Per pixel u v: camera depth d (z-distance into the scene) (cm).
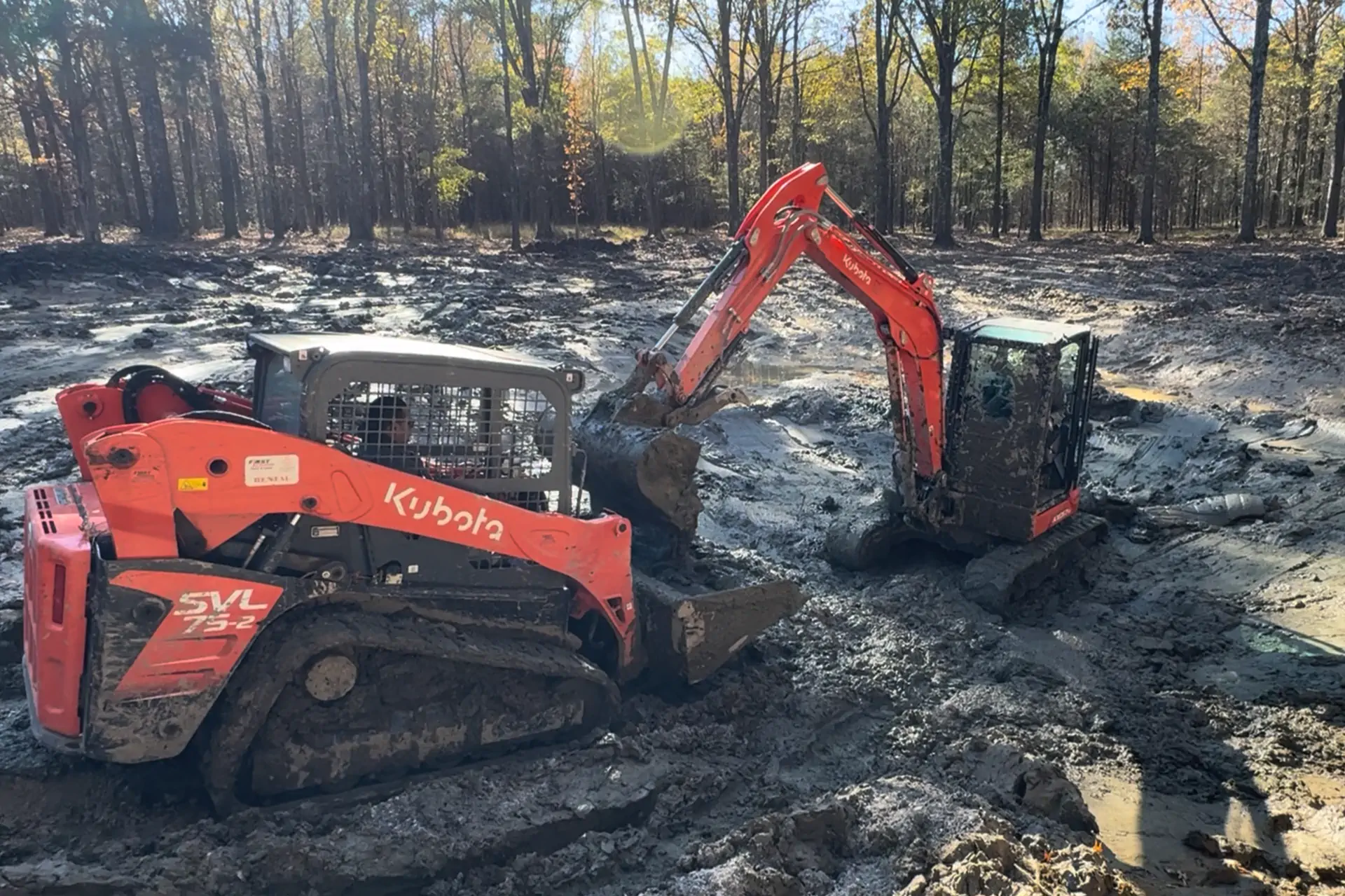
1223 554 931
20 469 1051
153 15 3788
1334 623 780
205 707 434
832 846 460
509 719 520
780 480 1182
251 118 6116
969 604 807
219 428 425
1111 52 6006
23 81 3878
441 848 437
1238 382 1568
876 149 5909
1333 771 589
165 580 416
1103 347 1925
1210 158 6059
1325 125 5188
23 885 392
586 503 737
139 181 4456
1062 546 867
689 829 489
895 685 670
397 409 487
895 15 4519
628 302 2528
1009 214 6556
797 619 750
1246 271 2805
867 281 796
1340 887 483
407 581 489
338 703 470
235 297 2416
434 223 5069
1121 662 727
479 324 2025
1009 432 837
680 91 5888
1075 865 459
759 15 4494
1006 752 563
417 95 4966
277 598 444
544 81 4494
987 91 5803
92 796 479
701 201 6312
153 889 397
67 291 2341
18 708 557
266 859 413
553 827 464
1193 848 511
